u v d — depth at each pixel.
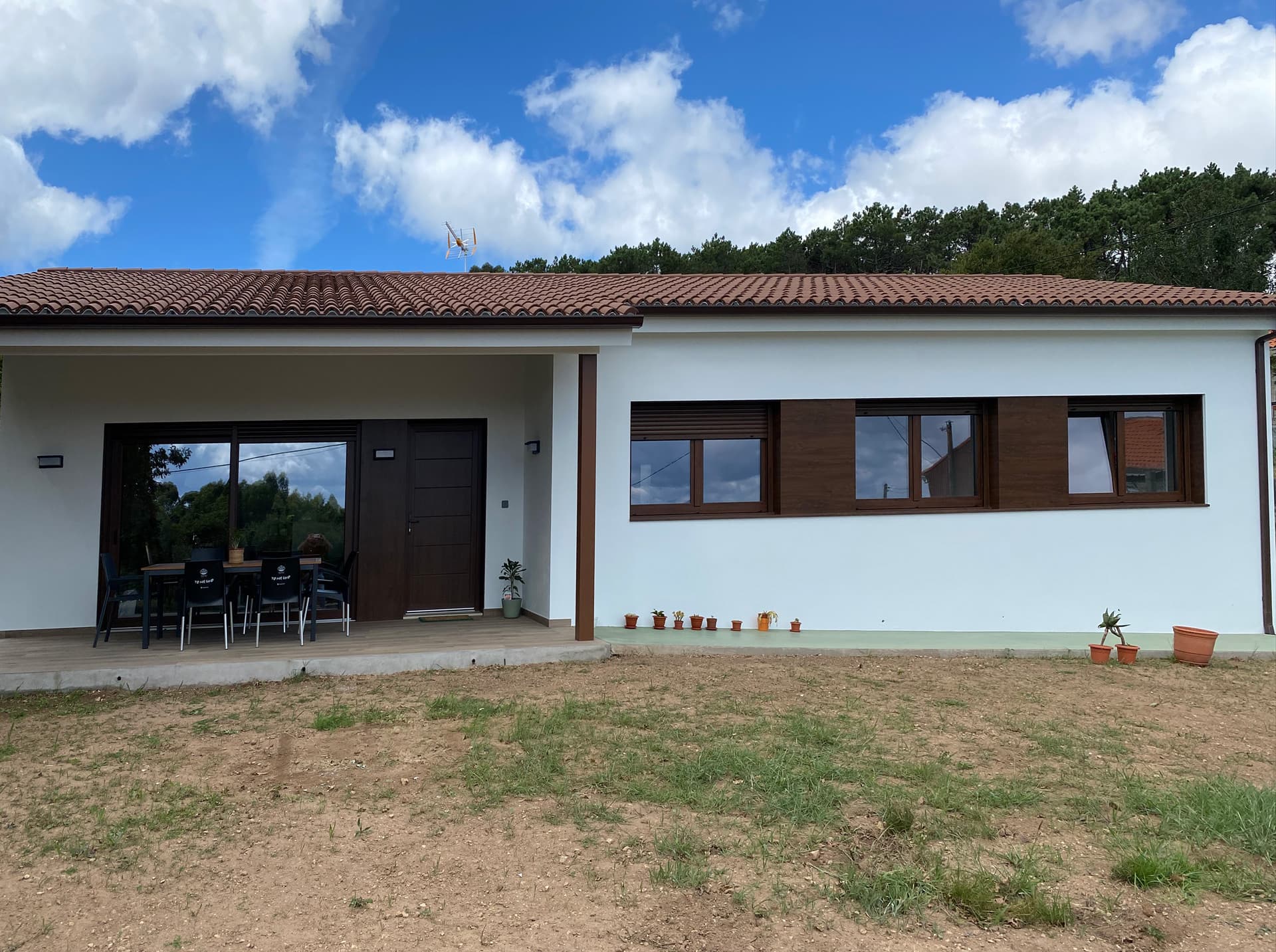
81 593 8.95
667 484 9.53
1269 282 28.92
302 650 7.61
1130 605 9.77
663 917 3.21
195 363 9.23
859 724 5.82
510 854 3.75
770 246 43.25
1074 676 7.70
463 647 7.77
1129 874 3.56
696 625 9.12
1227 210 31.94
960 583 9.59
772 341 9.43
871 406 9.73
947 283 12.23
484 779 4.68
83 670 6.78
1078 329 9.59
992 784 4.67
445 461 9.88
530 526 9.70
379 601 9.56
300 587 8.05
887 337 9.55
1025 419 9.72
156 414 9.13
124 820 4.12
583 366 8.02
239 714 6.05
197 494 9.36
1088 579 9.74
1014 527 9.67
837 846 3.83
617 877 3.53
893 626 9.49
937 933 3.12
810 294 9.97
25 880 3.53
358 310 7.25
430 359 9.75
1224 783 4.63
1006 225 41.19
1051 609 9.69
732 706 6.27
